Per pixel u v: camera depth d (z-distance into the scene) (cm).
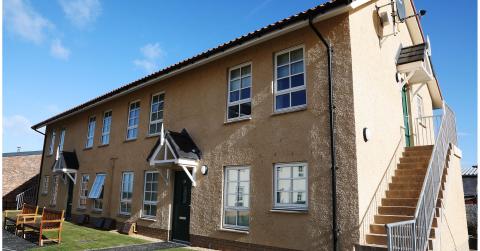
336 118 841
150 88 1402
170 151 1132
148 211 1270
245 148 996
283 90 959
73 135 1884
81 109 1766
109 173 1514
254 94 1009
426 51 1143
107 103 1644
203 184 1082
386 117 994
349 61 850
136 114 1459
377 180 873
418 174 938
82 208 1627
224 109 1084
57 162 1791
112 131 1562
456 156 1123
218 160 1061
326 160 831
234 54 1095
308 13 862
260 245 902
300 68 941
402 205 836
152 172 1293
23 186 2511
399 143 1067
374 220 814
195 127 1166
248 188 970
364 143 833
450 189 959
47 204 1986
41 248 938
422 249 689
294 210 856
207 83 1165
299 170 880
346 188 791
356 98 834
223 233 991
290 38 962
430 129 1494
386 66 1050
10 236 1121
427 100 1530
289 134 909
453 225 948
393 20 1132
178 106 1255
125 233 1280
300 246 830
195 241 1059
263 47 1018
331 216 796
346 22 874
